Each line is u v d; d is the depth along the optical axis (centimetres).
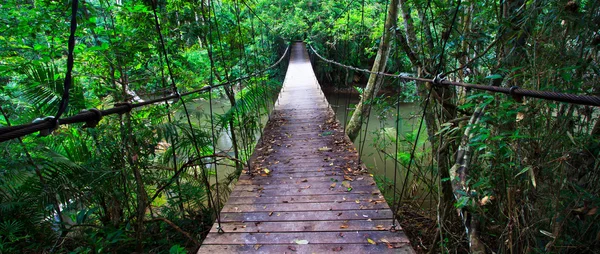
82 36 249
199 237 250
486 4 176
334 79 1192
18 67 214
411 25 261
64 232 200
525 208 142
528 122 126
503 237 151
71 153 234
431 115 257
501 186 141
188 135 239
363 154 495
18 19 223
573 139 116
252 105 385
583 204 128
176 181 261
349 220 186
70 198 204
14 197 202
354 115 446
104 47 227
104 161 228
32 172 213
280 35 1159
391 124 574
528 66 142
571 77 129
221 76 434
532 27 146
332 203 209
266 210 203
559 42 136
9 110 226
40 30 225
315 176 256
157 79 317
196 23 321
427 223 291
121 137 227
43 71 212
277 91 712
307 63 1122
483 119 123
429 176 351
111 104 270
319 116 468
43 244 195
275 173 267
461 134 168
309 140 358
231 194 230
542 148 129
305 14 1090
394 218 174
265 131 405
